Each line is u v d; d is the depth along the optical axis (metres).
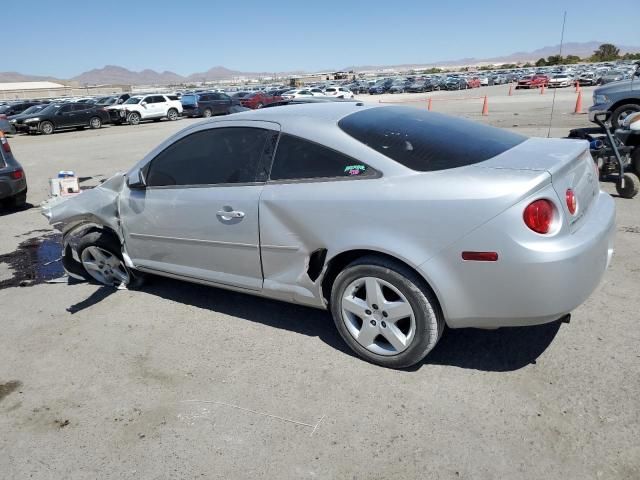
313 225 3.02
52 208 4.38
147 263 4.14
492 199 2.49
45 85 159.38
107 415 2.84
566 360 3.02
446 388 2.85
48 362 3.43
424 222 2.65
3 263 5.59
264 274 3.38
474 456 2.36
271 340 3.51
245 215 3.31
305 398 2.85
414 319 2.84
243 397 2.90
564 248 2.48
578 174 2.88
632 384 2.76
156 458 2.49
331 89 42.66
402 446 2.45
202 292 4.39
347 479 2.29
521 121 16.25
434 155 2.84
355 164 2.92
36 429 2.77
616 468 2.23
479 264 2.56
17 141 22.80
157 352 3.45
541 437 2.44
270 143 3.27
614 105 10.91
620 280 4.04
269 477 2.33
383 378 2.98
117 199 4.21
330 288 3.26
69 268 4.87
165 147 3.81
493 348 3.21
